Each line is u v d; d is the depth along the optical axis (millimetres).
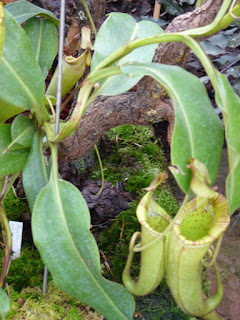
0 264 448
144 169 663
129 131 752
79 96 313
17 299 410
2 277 370
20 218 524
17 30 323
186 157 264
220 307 625
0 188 403
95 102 457
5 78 332
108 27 401
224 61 830
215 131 275
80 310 407
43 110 361
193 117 273
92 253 325
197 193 260
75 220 328
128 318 315
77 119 313
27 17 432
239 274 688
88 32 420
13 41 324
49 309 399
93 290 316
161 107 445
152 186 299
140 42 293
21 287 432
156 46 399
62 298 419
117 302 318
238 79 799
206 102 281
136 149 716
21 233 472
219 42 812
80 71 446
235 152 247
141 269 346
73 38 744
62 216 326
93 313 403
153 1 1106
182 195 815
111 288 321
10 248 374
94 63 393
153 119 460
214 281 661
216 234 283
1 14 275
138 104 447
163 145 847
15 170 367
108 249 514
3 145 367
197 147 268
